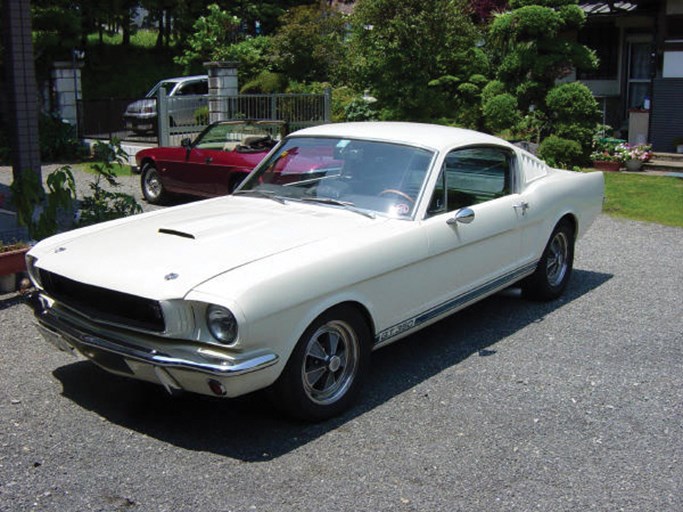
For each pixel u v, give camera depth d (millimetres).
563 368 5328
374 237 4746
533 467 3961
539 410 4648
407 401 4770
